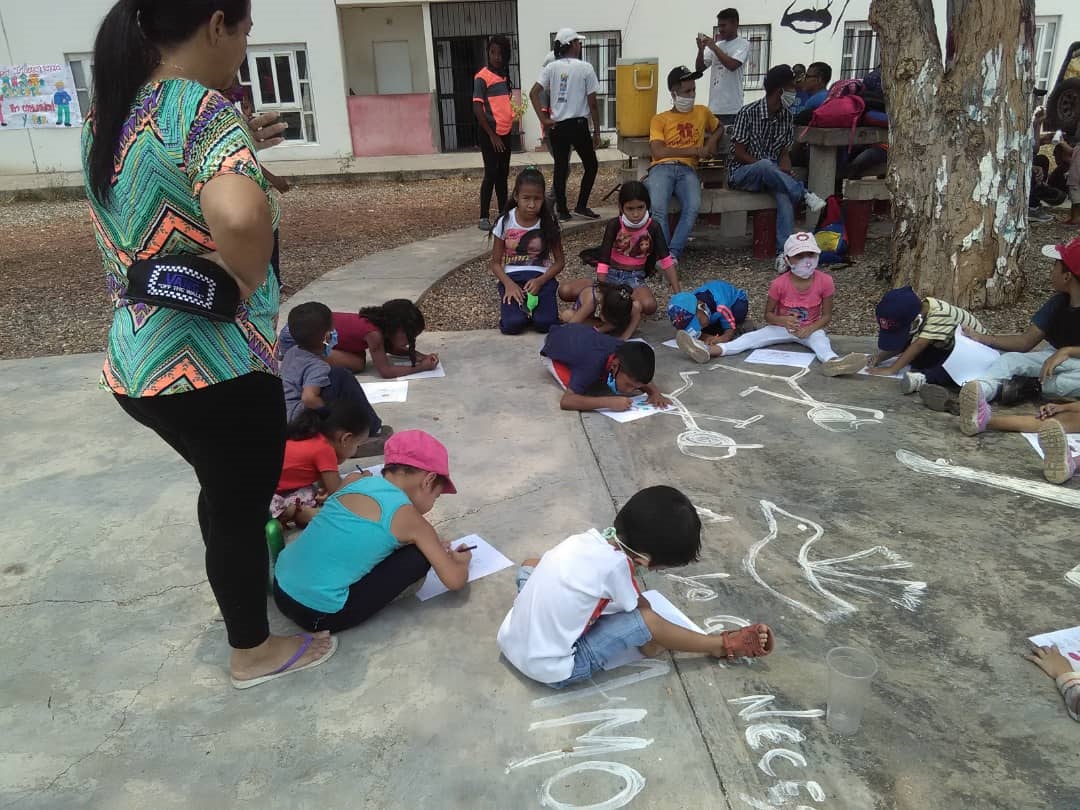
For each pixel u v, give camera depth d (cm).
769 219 716
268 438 197
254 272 172
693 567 275
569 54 799
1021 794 185
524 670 221
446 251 761
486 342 522
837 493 322
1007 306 544
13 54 1442
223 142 164
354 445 313
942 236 537
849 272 656
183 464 363
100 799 191
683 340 471
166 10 169
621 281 551
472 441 376
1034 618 245
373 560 241
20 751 206
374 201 1160
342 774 196
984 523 297
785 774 193
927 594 258
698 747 201
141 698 224
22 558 291
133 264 175
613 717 212
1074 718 207
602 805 186
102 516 319
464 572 257
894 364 436
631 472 342
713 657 232
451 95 1631
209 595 269
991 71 501
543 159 1454
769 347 498
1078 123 999
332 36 1500
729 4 1467
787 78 668
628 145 753
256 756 203
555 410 409
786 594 260
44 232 1006
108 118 170
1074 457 324
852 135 692
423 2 1486
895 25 526
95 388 456
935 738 202
